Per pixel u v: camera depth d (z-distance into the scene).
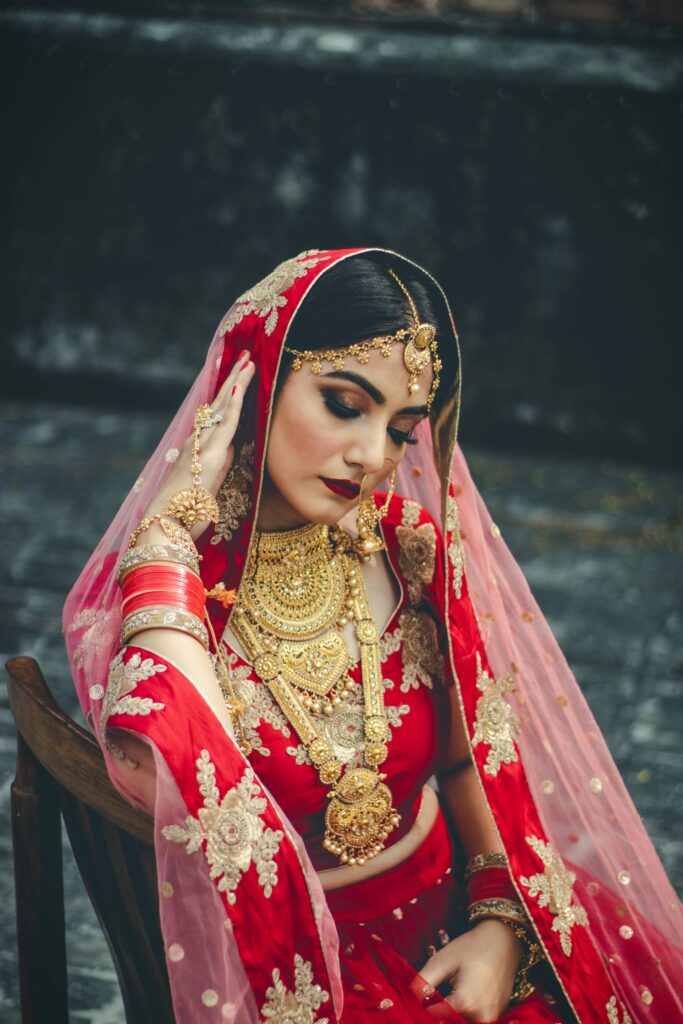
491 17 6.51
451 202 6.53
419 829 1.67
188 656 1.40
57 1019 1.63
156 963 1.51
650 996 1.69
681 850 3.15
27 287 6.87
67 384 6.96
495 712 1.69
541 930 1.62
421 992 1.54
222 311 6.83
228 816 1.34
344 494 1.53
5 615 4.28
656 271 6.44
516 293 6.58
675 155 6.30
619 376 6.60
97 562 1.64
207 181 6.67
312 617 1.61
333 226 6.67
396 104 6.43
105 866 1.52
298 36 6.51
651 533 5.61
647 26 6.41
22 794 1.56
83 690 1.57
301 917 1.38
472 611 1.70
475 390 6.71
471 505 1.75
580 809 1.78
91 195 6.73
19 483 5.62
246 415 1.57
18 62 6.57
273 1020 1.37
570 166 6.39
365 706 1.59
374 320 1.48
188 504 1.51
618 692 4.06
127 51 6.50
